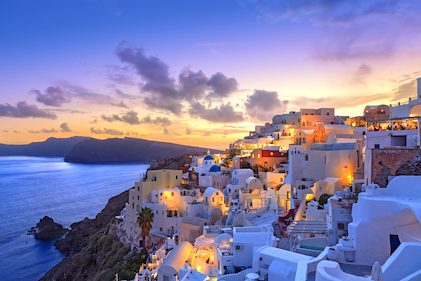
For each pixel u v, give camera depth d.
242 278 30.97
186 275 37.22
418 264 17.84
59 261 110.62
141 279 50.03
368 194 25.11
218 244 42.12
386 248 22.73
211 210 71.25
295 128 98.81
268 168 85.88
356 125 87.38
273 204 60.84
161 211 75.69
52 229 143.50
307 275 21.20
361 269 22.56
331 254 23.89
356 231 23.92
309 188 51.78
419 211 18.81
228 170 99.94
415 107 47.09
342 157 53.84
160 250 59.53
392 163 28.55
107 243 91.00
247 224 54.28
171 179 87.12
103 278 71.50
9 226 160.00
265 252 29.91
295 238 34.75
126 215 88.00
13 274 99.31
